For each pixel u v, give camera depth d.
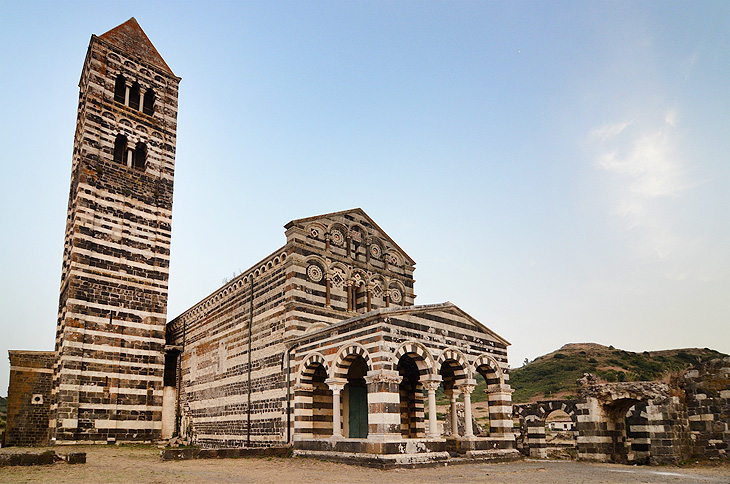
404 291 43.34
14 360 42.94
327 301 37.34
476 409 99.31
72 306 42.59
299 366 32.81
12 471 21.70
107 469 23.67
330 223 39.38
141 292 46.69
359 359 35.91
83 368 42.16
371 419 26.53
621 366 111.88
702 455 30.38
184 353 51.34
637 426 32.59
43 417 43.06
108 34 51.28
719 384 30.61
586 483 20.73
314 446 29.78
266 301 38.72
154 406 45.22
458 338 31.27
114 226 46.50
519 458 31.75
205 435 43.81
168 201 50.84
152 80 53.28
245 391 39.19
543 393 103.38
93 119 47.59
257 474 22.72
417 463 25.88
